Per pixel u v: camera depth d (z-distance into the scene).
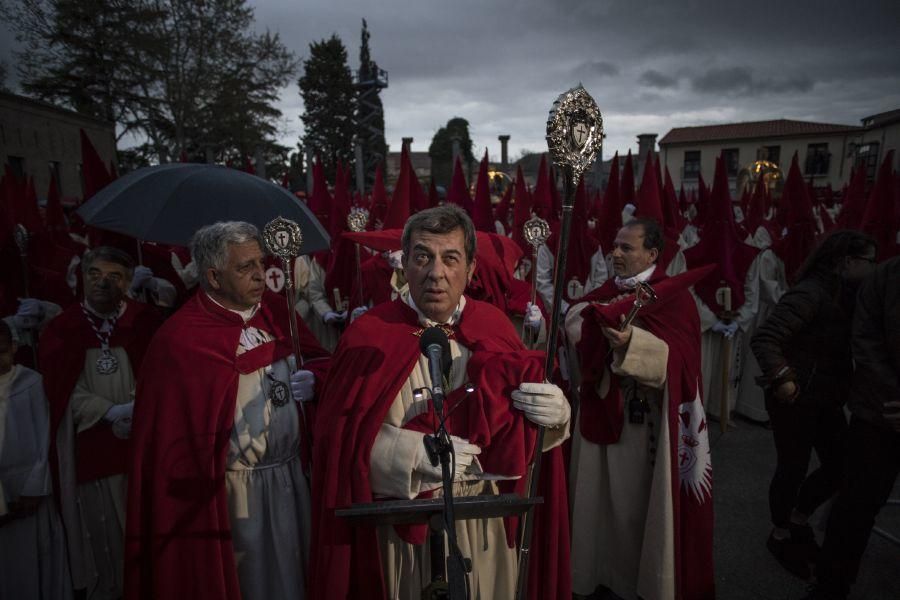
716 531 3.64
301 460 2.39
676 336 2.75
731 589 3.10
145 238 2.95
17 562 2.56
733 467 4.51
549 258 5.95
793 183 5.75
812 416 3.04
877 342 2.60
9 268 3.89
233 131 32.72
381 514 1.45
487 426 1.85
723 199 5.17
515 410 1.90
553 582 2.23
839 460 3.09
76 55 29.27
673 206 6.17
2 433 2.46
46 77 31.00
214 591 2.13
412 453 1.78
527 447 1.95
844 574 2.74
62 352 2.70
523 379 1.90
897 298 2.51
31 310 3.33
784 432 3.12
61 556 2.69
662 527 2.61
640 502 2.78
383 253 4.61
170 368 2.18
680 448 2.77
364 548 1.90
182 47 30.41
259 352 2.30
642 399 2.75
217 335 2.25
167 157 31.23
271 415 2.29
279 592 2.32
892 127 30.98
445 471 1.38
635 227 3.06
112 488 2.80
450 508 1.31
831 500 3.57
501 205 9.76
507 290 3.87
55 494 2.68
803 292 2.98
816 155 40.97
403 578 1.95
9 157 24.03
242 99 31.61
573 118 1.49
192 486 2.15
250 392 2.27
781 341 3.00
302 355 2.60
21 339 3.37
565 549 2.27
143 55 29.56
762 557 3.37
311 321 5.91
